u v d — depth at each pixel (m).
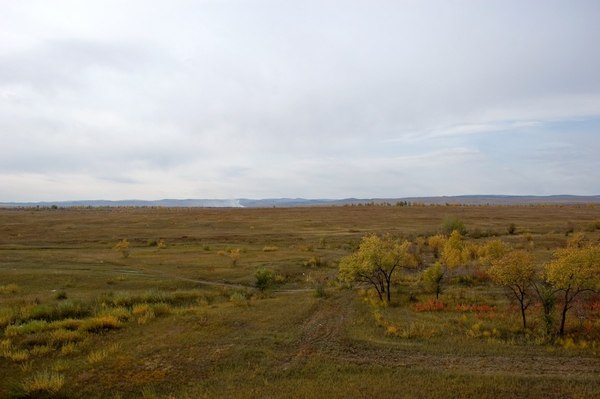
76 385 17.52
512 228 73.44
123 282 40.53
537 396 16.25
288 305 31.38
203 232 85.62
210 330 24.81
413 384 17.47
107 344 22.31
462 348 21.58
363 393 16.78
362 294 34.44
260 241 72.25
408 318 27.27
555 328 24.02
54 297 34.09
